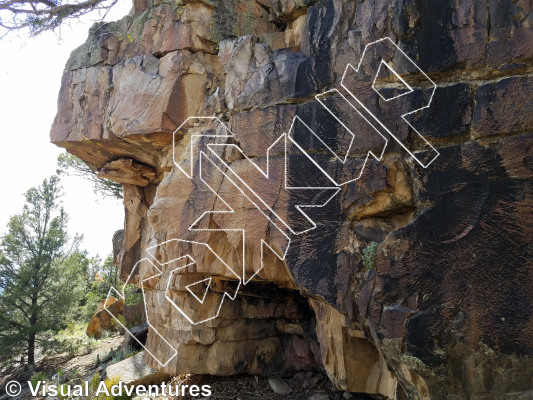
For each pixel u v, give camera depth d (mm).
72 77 8852
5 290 17422
